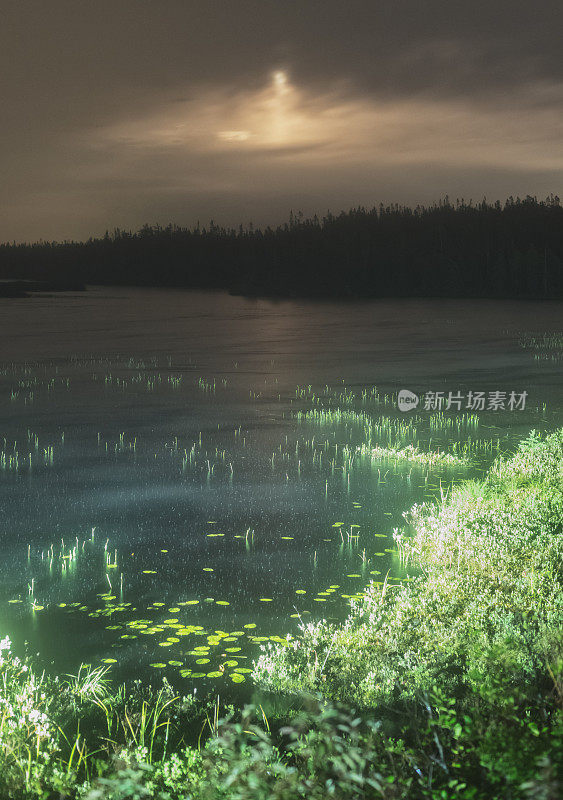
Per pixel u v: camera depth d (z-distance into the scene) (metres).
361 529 10.05
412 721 4.55
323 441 16.12
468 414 19.61
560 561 8.23
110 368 30.86
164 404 21.52
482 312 86.38
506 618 6.49
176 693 5.77
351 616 7.19
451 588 7.53
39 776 4.09
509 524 9.68
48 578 8.34
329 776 3.62
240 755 3.68
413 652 6.11
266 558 8.97
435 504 11.20
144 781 4.03
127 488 12.30
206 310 89.44
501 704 4.25
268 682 5.85
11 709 4.84
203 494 11.91
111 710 5.38
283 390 24.39
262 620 7.22
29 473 13.33
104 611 7.44
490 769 3.48
